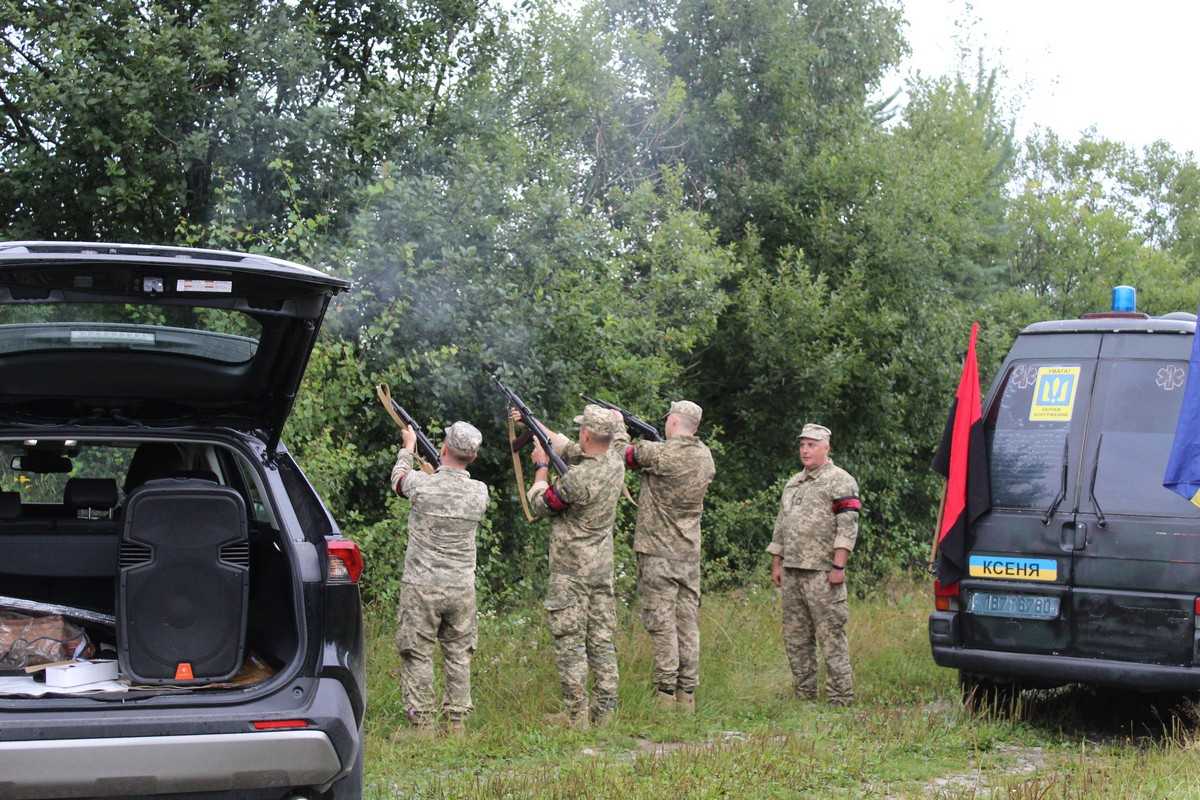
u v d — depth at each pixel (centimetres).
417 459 731
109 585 515
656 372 1194
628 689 796
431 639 687
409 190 1007
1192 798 569
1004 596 770
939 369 1596
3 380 464
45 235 1016
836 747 695
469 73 1219
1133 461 754
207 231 997
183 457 556
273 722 400
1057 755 706
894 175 1595
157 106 990
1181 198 5003
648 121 1501
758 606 1148
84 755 377
